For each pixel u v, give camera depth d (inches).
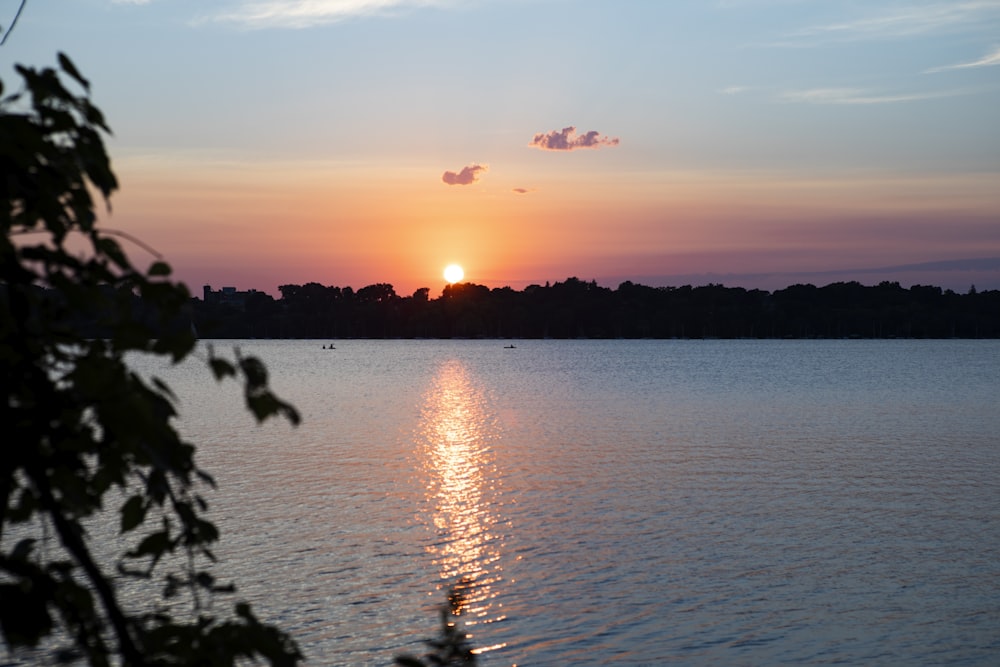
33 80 73.4
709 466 2196.1
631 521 1601.9
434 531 1503.4
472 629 1071.0
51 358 76.2
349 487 1884.8
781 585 1242.0
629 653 1009.5
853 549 1419.8
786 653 1016.2
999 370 6973.4
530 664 980.6
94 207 76.8
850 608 1154.7
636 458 2333.9
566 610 1135.0
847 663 991.0
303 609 1098.7
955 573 1295.5
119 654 80.7
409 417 3476.9
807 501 1772.9
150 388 79.0
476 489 1887.3
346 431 2965.1
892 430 2979.8
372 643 998.4
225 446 2546.8
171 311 78.7
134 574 92.4
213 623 90.1
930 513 1667.1
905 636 1064.2
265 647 89.9
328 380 6018.7
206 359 77.2
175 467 80.7
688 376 6230.3
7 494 73.6
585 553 1387.8
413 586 1200.8
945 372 6683.1
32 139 72.0
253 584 1186.0
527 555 1371.8
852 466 2190.0
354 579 1221.1
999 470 2124.8
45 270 74.3
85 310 73.9
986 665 978.1
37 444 73.4
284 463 2220.7
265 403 77.0
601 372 6855.3
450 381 5856.3
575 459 2320.4
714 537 1491.1
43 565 81.6
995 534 1509.6
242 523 1526.8
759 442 2664.9
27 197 73.7
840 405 3897.6
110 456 80.7
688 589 1222.9
